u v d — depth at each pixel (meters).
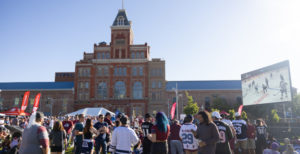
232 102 73.50
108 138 13.84
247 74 42.44
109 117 16.23
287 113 63.78
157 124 8.25
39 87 80.25
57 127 11.31
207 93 73.94
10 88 79.81
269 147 15.96
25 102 26.47
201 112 8.27
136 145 8.97
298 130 26.48
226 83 81.12
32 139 6.52
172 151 12.69
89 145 11.77
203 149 8.00
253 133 14.77
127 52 72.44
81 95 71.25
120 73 71.62
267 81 36.72
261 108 61.78
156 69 71.94
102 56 73.38
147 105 69.88
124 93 70.62
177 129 12.77
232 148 12.80
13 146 11.63
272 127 28.91
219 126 9.52
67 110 72.50
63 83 82.50
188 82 82.06
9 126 15.15
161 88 70.75
